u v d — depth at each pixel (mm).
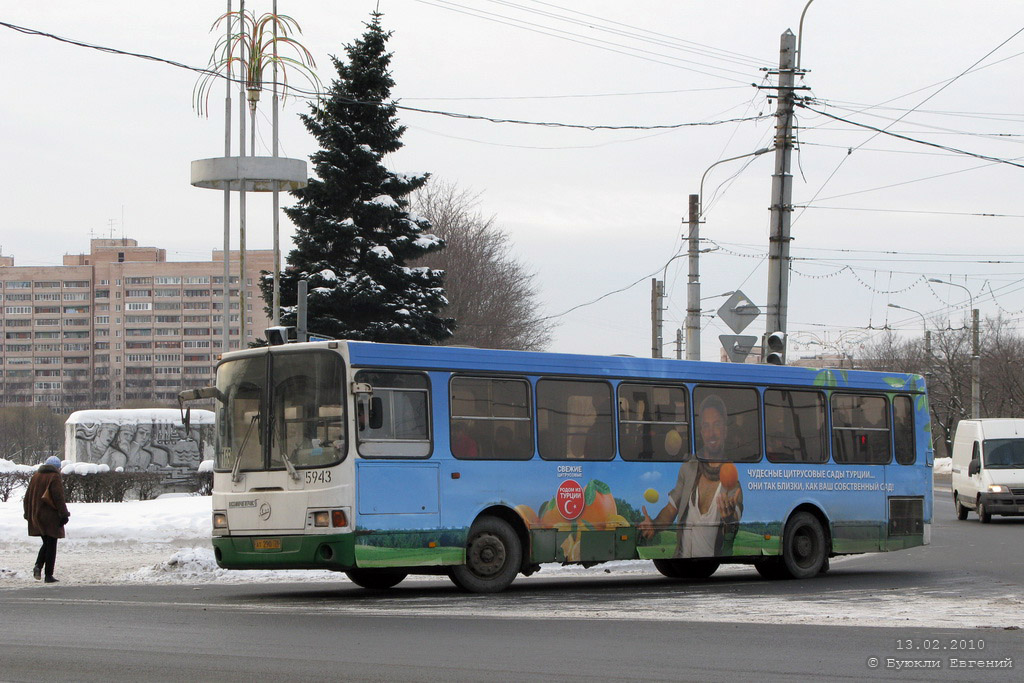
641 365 17875
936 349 76938
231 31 30219
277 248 29766
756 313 25234
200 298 133250
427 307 34250
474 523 15945
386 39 34375
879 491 20547
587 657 10031
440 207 64750
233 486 15383
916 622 12617
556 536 16594
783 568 19188
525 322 67438
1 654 9969
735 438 18781
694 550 18016
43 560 18250
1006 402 72250
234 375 15688
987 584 17984
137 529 23297
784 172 26703
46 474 18297
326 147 34188
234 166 29359
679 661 9859
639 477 17562
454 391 15883
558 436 16812
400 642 10828
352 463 14805
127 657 9828
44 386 136125
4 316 137500
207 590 16812
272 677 8891
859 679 9102
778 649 10555
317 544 14641
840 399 20266
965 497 34719
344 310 33219
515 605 14383
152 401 128875
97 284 136125
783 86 26688
